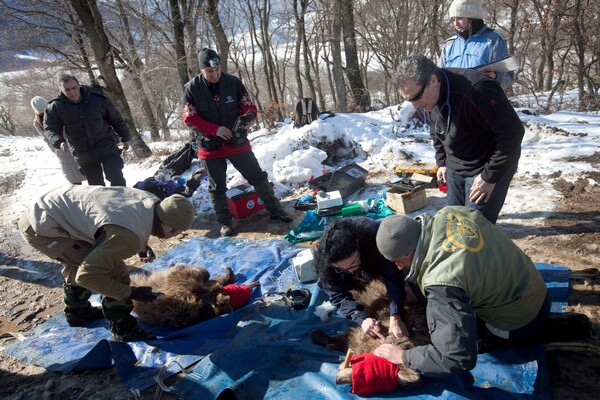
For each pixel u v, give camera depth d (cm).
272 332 315
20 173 838
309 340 299
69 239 299
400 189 497
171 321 341
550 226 415
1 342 362
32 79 1975
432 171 531
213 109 461
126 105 938
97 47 904
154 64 1478
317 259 285
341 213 481
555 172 515
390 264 270
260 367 277
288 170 616
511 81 365
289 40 1745
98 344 312
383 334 278
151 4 1237
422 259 210
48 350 335
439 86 259
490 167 267
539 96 1134
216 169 490
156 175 622
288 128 761
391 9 1468
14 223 630
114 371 305
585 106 891
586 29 1004
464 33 382
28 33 1478
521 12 1373
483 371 248
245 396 256
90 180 533
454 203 318
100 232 282
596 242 377
